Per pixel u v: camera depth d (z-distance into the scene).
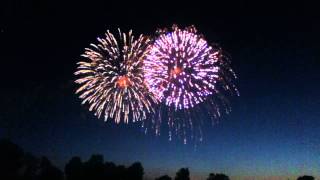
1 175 37.78
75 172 42.25
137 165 44.97
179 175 45.84
